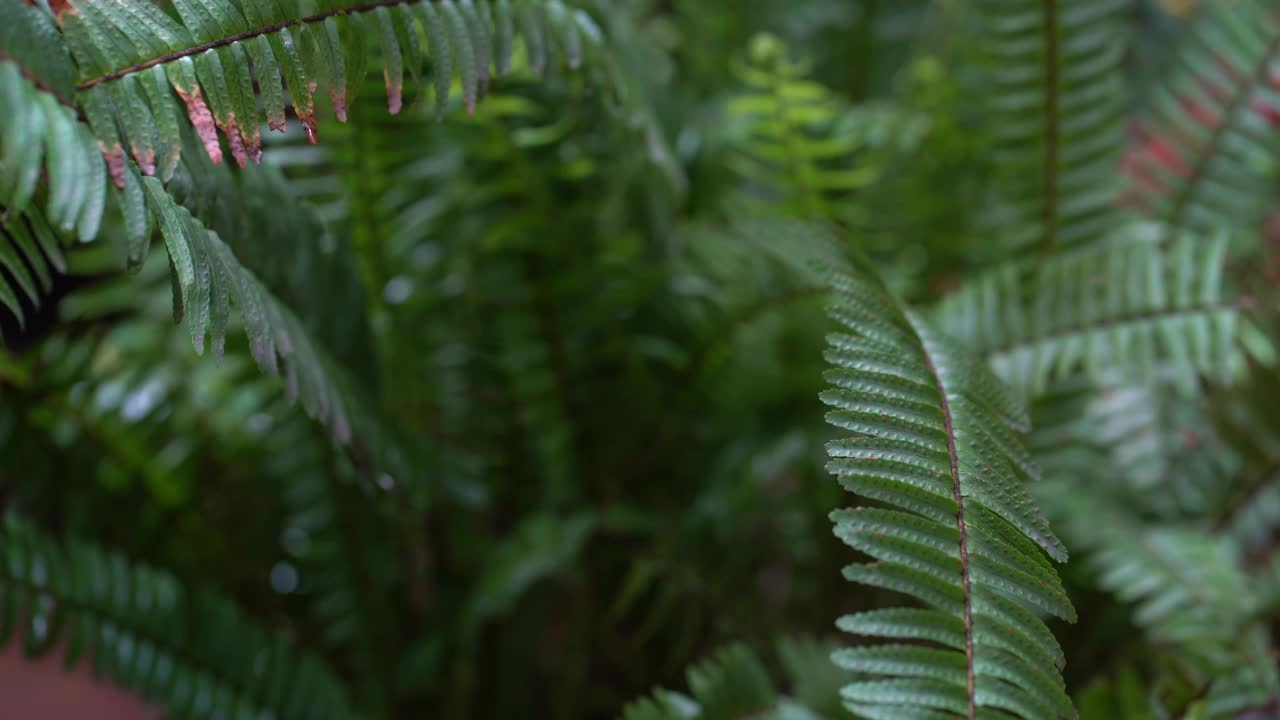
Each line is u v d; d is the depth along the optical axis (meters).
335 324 0.64
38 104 0.49
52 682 0.85
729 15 0.96
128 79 0.51
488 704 0.77
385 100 0.65
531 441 0.79
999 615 0.52
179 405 0.76
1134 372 0.69
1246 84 0.77
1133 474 0.73
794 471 0.78
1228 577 0.67
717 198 0.84
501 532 0.81
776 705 0.64
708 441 0.81
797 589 0.77
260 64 0.54
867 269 0.61
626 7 0.90
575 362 0.77
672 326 0.78
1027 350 0.68
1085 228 0.77
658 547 0.75
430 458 0.71
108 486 0.73
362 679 0.76
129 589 0.67
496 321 0.76
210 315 0.53
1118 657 0.71
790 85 0.74
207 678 0.68
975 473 0.53
